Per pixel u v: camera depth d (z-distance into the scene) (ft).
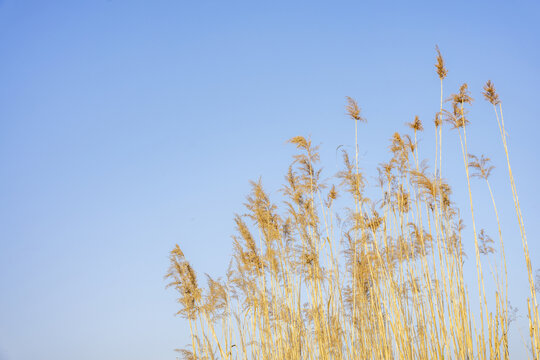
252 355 39.14
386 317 35.99
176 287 41.09
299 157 39.96
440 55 36.65
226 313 40.22
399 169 38.29
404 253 36.99
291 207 39.65
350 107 38.63
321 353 36.83
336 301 38.01
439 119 36.68
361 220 38.29
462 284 34.04
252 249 40.47
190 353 39.55
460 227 35.78
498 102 35.22
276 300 39.17
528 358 32.35
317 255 38.83
